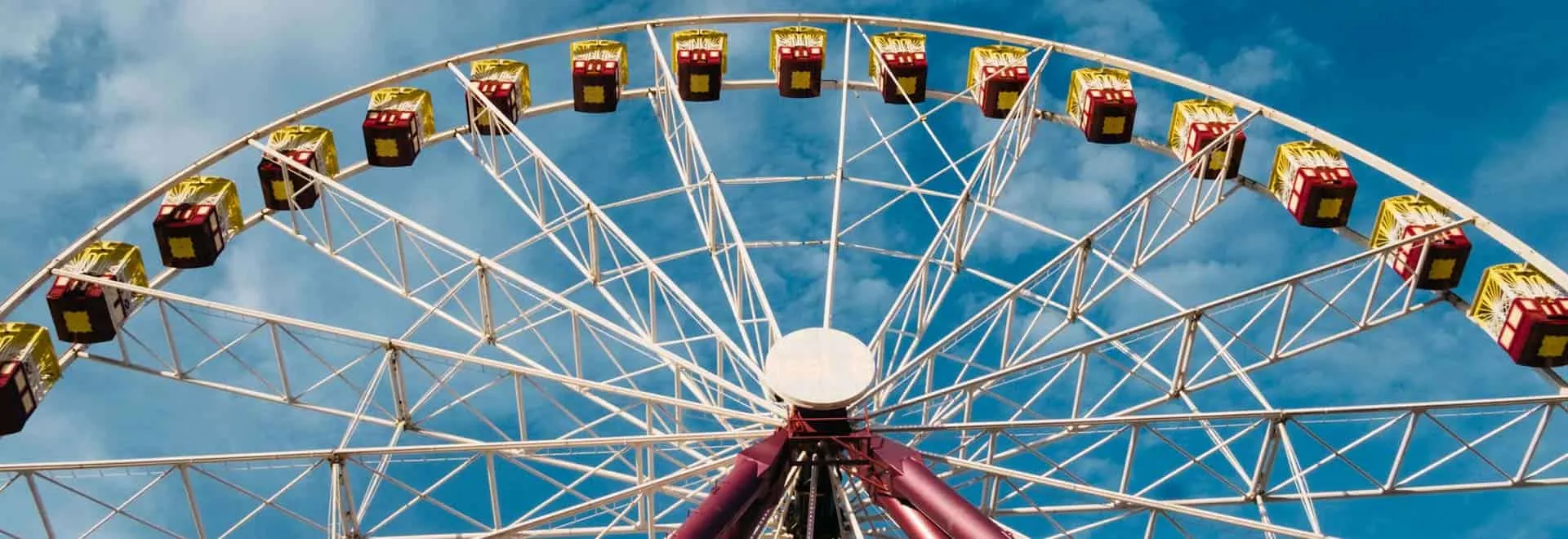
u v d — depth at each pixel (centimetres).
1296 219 3775
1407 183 3362
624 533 2986
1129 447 2933
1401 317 3281
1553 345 3192
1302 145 3822
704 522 2577
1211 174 3944
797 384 2822
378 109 4028
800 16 4138
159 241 3641
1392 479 2958
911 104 3950
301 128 4025
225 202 3778
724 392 3134
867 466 2775
